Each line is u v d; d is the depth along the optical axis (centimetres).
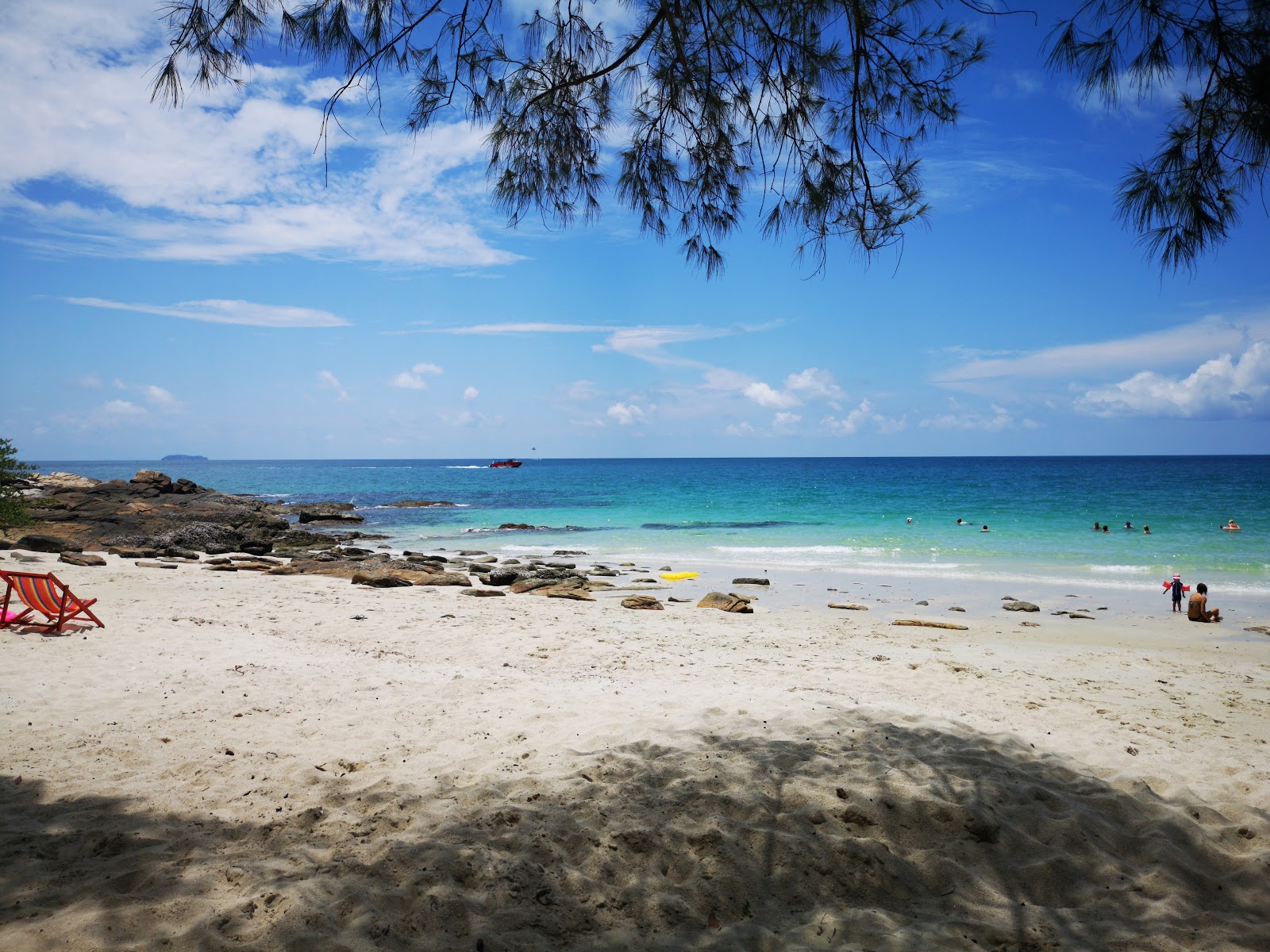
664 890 359
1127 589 1719
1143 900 358
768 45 499
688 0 477
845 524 3309
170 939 299
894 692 767
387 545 2658
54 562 1659
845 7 475
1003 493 5194
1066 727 648
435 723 598
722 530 3103
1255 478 7369
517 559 2269
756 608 1470
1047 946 322
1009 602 1481
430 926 319
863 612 1431
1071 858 390
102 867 352
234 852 377
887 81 497
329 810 428
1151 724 677
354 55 408
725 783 459
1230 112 380
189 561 1977
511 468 15788
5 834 377
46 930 298
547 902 343
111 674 717
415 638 1016
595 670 852
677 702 668
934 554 2325
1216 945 322
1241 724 696
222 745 530
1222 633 1247
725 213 568
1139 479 7212
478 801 439
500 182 552
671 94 523
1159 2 361
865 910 348
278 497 5609
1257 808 448
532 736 564
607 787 459
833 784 459
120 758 498
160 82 387
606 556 2338
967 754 512
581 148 552
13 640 841
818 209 542
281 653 861
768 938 324
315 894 336
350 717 609
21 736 533
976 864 387
